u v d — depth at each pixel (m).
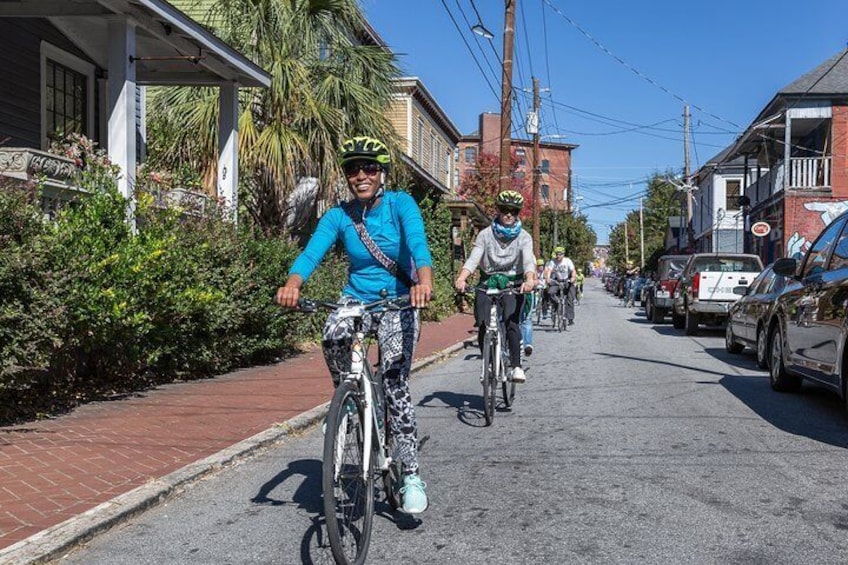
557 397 9.03
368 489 3.95
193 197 10.68
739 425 7.35
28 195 6.98
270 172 13.72
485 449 6.48
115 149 10.24
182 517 4.79
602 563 4.00
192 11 19.69
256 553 4.20
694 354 13.72
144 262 7.84
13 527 4.32
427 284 3.91
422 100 33.62
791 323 8.61
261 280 10.45
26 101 12.59
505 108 20.25
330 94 14.96
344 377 4.01
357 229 4.24
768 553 4.10
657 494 5.16
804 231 27.50
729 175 46.56
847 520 4.62
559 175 84.50
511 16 20.11
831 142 27.19
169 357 9.20
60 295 6.81
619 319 25.27
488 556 4.11
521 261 7.79
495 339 7.59
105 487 5.10
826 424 7.40
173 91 14.84
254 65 12.98
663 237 82.62
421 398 9.19
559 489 5.30
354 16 15.41
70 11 10.20
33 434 6.44
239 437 6.65
